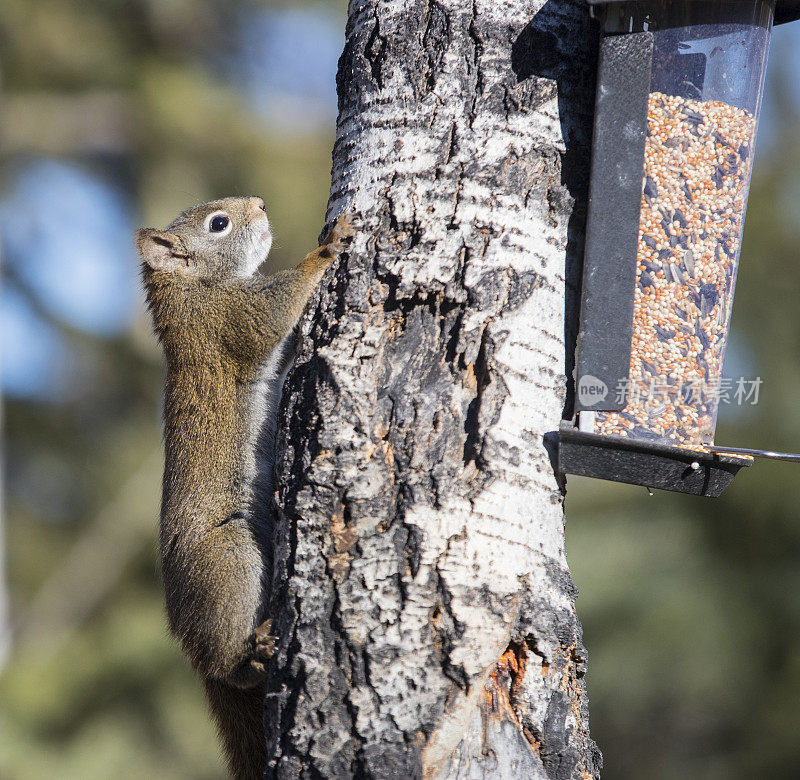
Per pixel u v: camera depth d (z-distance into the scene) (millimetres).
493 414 6520
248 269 10109
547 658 6367
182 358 9055
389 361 6668
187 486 8633
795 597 19516
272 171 27391
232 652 7898
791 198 22672
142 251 9773
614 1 6609
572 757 6379
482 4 6973
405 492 6398
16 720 22078
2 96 28016
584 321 6875
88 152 29453
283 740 6281
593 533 20547
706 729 19938
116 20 29297
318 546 6449
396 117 6973
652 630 19281
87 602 25766
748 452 7047
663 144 7289
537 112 6930
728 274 7453
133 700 22984
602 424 7230
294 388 6898
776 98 23141
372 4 7227
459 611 6246
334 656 6281
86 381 30031
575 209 6988
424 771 6098
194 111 27328
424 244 6758
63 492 29984
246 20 29953
